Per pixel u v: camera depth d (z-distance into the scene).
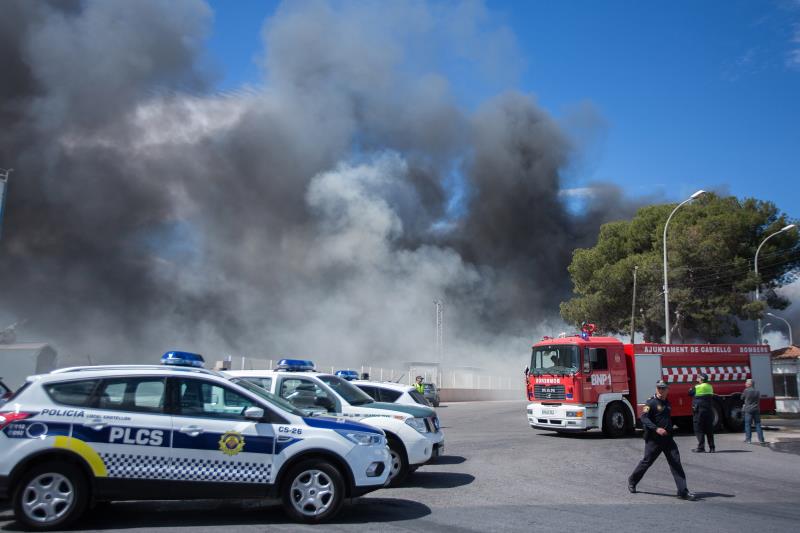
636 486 9.20
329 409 9.42
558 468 11.04
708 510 7.41
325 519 6.29
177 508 7.02
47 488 5.74
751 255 36.94
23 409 5.82
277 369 10.48
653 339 40.53
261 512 6.83
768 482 9.90
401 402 11.33
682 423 18.66
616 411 16.83
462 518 6.68
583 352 16.56
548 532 6.03
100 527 5.96
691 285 36.59
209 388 6.35
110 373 6.20
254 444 6.18
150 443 5.96
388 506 7.37
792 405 28.14
